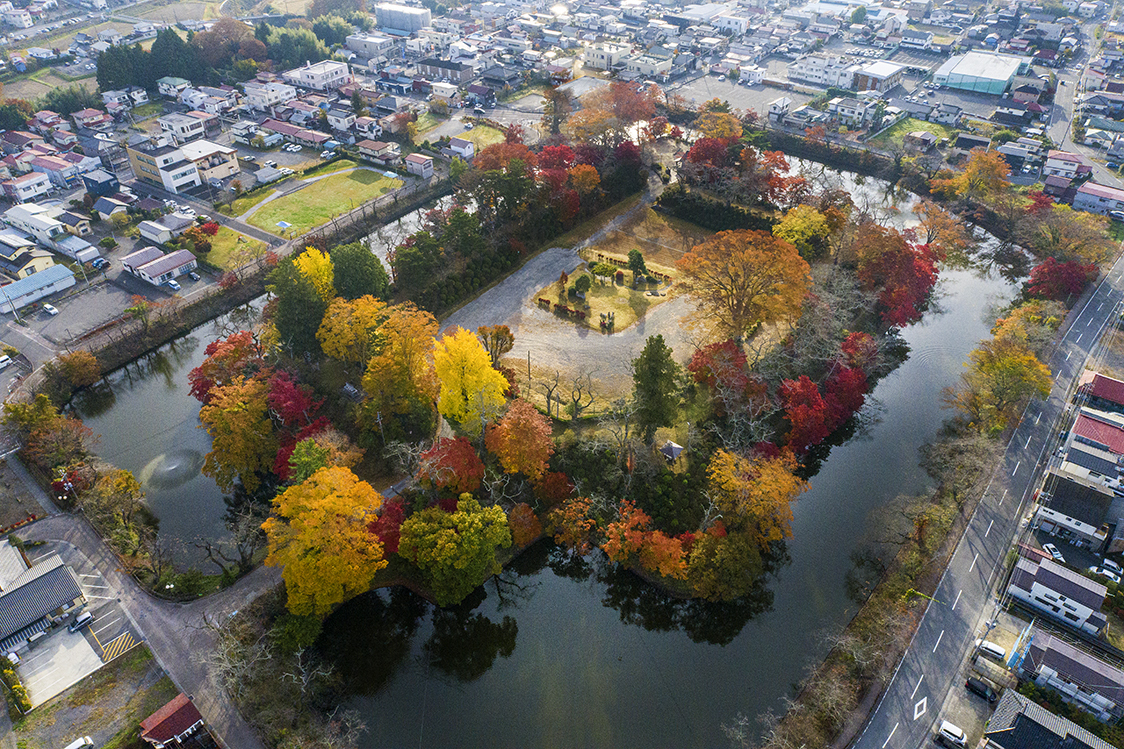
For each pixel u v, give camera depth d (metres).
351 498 83.56
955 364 132.50
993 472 106.12
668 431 110.31
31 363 128.12
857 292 128.62
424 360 111.19
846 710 77.44
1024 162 196.25
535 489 100.12
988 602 89.00
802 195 165.12
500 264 148.12
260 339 124.19
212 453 100.94
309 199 182.88
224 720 76.94
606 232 167.25
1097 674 76.00
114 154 198.62
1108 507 96.06
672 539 91.88
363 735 78.50
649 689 83.75
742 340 128.88
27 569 91.19
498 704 82.38
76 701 78.94
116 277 151.88
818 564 96.62
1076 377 124.06
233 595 89.88
